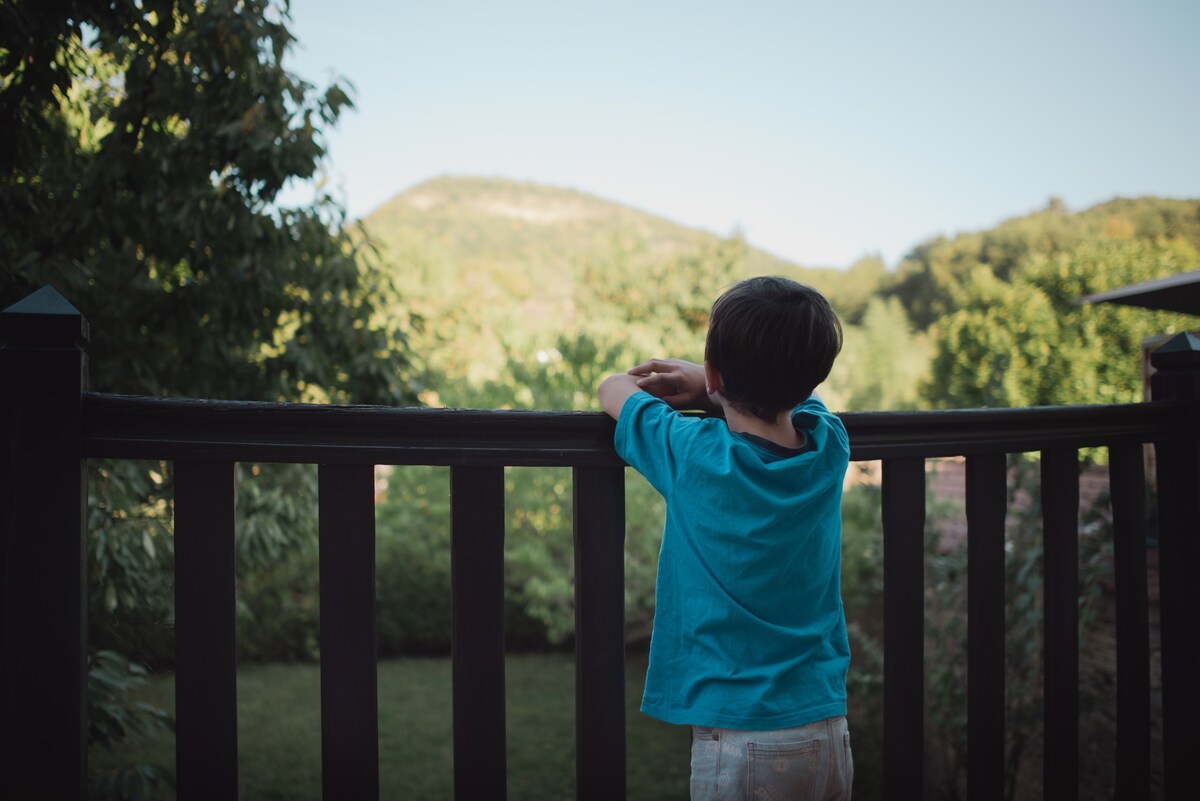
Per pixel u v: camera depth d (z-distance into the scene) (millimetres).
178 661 1159
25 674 1082
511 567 7445
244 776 5004
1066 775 1715
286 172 3230
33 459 1083
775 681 1194
